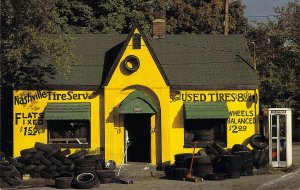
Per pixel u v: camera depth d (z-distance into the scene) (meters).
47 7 22.62
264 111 25.66
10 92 26.28
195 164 22.08
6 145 26.11
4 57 21.88
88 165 21.03
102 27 36.28
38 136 24.80
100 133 24.84
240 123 25.23
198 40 28.22
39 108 24.83
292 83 32.75
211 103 25.05
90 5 36.97
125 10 37.19
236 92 25.34
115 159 24.75
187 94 25.20
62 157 22.41
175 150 24.91
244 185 19.73
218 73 26.02
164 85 24.89
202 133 25.17
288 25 34.62
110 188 19.81
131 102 24.33
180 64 26.59
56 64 23.08
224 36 28.44
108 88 24.75
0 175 20.86
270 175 22.39
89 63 26.22
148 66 24.89
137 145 25.59
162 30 28.38
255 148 24.00
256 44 35.00
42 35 22.80
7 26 21.91
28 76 24.83
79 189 19.92
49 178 22.31
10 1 21.17
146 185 20.50
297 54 33.25
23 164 22.41
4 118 26.25
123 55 24.84
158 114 24.88
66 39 23.67
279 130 23.88
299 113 35.03
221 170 22.02
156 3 39.81
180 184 20.52
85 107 24.66
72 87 24.86
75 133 25.06
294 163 25.28
